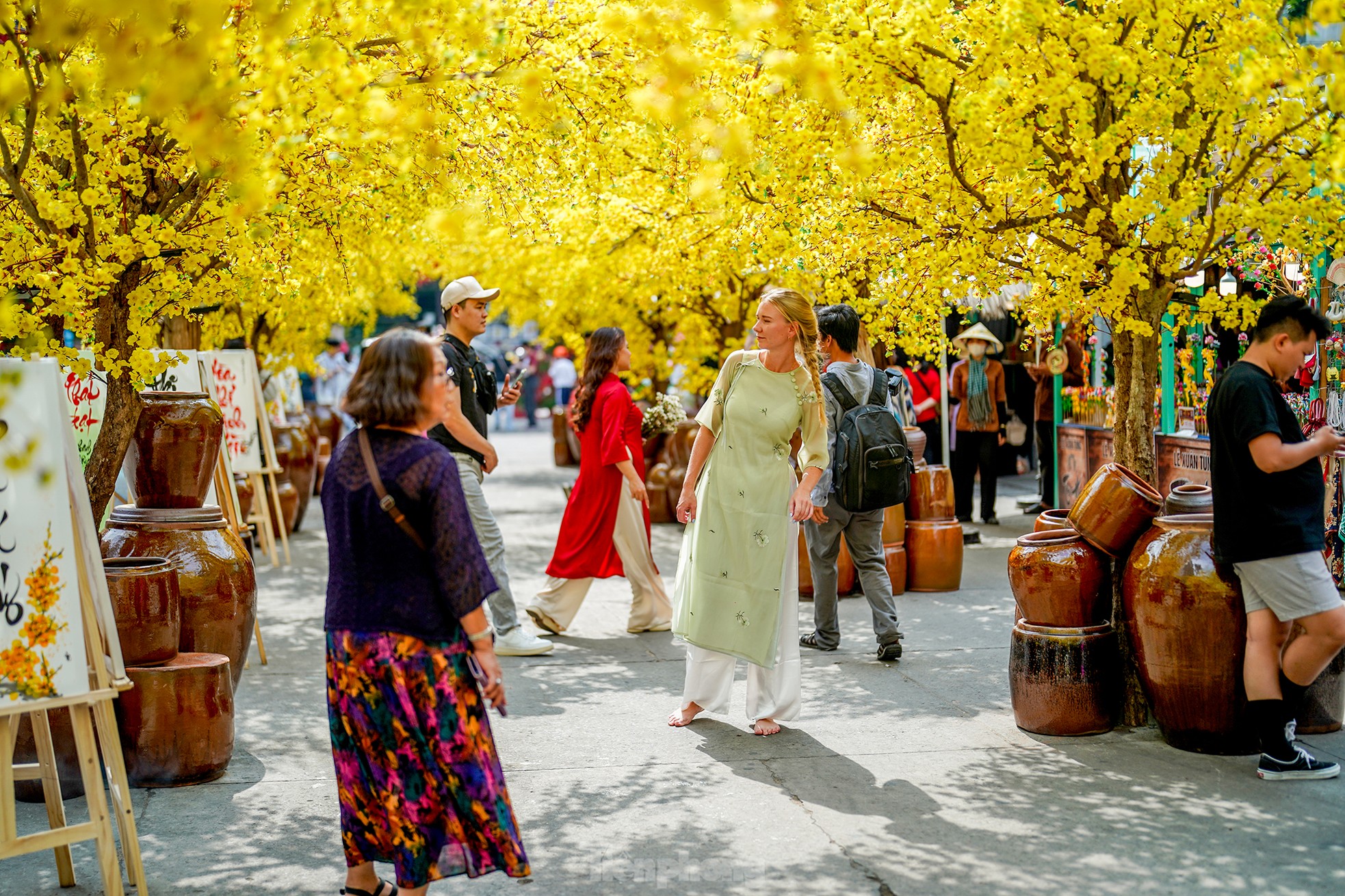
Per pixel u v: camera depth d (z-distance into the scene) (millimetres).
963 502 12016
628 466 7223
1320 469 4547
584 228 10422
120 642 4656
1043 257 5465
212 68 4109
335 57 4188
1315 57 4426
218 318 9883
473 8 4438
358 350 24578
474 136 5645
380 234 8711
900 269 5824
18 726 4613
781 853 3988
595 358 7332
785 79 4887
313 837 4203
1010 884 3703
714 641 5238
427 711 3164
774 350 5250
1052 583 5145
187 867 3938
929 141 5371
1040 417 12352
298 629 7914
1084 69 4715
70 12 3654
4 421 3471
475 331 6867
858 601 8406
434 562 3145
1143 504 5047
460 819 3193
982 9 4723
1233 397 4457
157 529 5449
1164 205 4832
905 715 5598
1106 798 4430
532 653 6961
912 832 4145
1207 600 4688
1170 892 3621
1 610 3436
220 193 4652
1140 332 5094
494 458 6832
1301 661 4488
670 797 4555
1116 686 5219
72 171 5062
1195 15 4797
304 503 13008
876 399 6516
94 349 4461
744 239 6535
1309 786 4516
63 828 3537
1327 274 7691
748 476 5219
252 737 5449
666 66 4359
